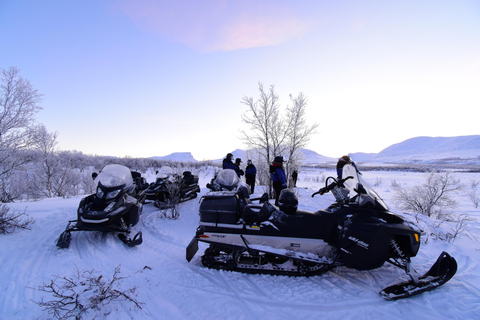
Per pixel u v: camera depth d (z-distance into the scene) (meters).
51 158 14.35
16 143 10.18
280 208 3.77
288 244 3.55
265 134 10.56
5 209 5.25
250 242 3.65
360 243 3.26
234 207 3.76
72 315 2.53
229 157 9.52
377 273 3.60
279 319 2.59
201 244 4.93
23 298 2.86
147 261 4.04
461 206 10.62
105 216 4.62
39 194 14.25
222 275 3.57
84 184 16.27
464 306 2.77
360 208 3.51
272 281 3.40
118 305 2.76
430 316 2.62
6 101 9.41
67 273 3.47
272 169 6.85
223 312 2.71
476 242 4.94
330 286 3.26
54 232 5.13
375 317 2.62
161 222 6.46
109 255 4.19
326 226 3.50
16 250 4.15
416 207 8.35
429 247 4.63
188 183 8.84
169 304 2.85
